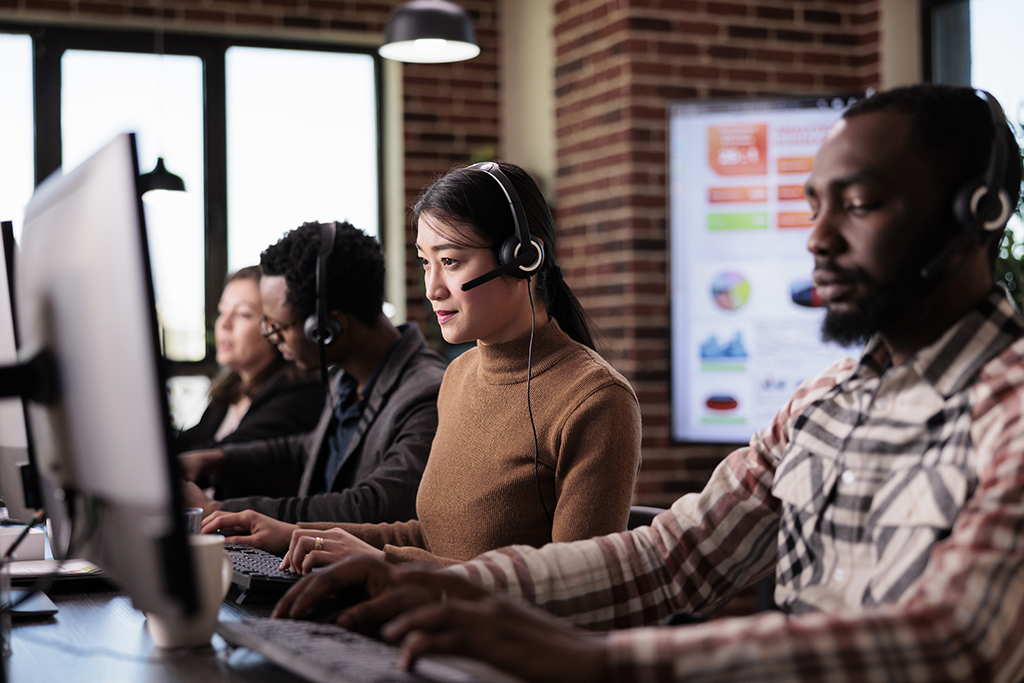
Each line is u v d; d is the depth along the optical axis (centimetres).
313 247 196
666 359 364
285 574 128
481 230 149
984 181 90
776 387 342
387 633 72
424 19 342
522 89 458
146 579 75
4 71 441
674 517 117
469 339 152
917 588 74
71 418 86
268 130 472
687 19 368
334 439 206
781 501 112
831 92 380
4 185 441
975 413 86
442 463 159
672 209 346
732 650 69
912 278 91
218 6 446
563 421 143
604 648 70
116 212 76
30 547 143
